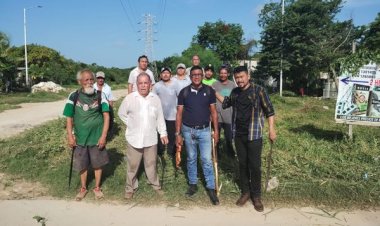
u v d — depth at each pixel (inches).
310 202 211.0
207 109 214.1
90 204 210.2
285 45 1378.0
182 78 293.6
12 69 1348.4
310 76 1423.5
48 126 418.3
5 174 256.5
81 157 214.4
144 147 215.3
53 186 233.9
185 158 286.4
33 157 289.6
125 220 190.7
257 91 198.7
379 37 1167.0
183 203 210.7
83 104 212.2
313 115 573.6
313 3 1386.6
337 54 1267.2
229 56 2308.1
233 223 187.3
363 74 315.6
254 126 198.7
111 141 347.3
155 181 223.6
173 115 284.8
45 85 1382.9
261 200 212.2
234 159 283.6
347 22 1390.3
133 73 305.0
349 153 293.7
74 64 2495.1
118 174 251.8
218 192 218.7
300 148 310.0
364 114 320.2
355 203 209.2
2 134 414.6
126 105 214.4
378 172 247.0
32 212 199.5
